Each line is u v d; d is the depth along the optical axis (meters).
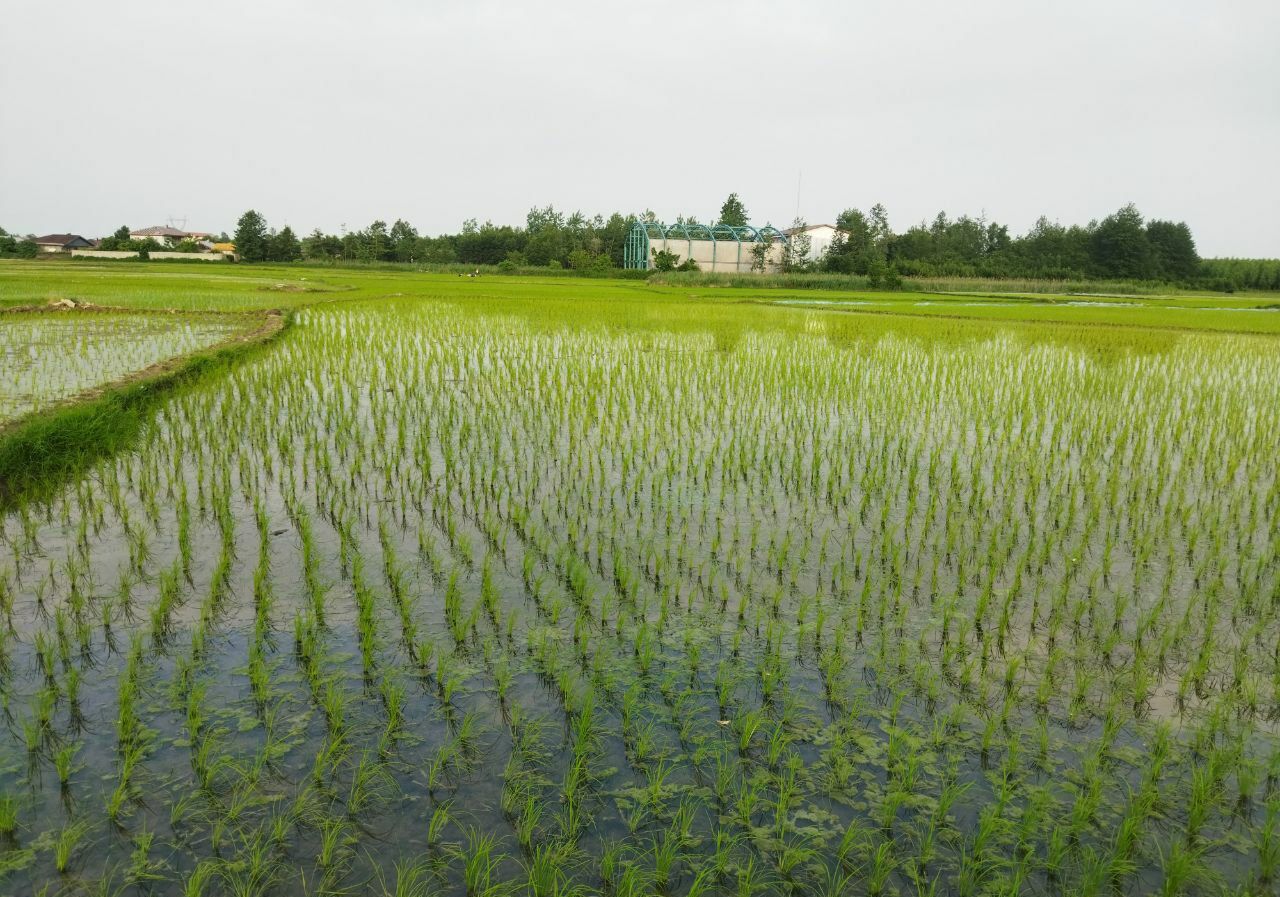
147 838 3.66
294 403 11.51
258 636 5.35
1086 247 86.44
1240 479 9.12
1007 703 4.61
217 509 7.32
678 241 77.88
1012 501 8.24
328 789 4.02
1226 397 13.38
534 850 3.70
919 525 7.64
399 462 9.13
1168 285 79.62
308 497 7.93
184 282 39.84
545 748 4.38
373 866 3.59
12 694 4.65
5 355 14.54
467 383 13.23
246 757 4.21
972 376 14.81
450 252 91.56
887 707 4.80
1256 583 6.19
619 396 12.34
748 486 8.62
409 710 4.65
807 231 84.00
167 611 5.60
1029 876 3.65
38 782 3.99
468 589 6.11
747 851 3.74
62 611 5.59
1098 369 16.14
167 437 9.77
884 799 4.08
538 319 23.39
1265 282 89.56
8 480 7.79
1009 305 37.53
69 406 9.82
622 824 3.89
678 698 4.85
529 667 5.12
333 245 85.12
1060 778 4.22
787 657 5.30
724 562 6.73
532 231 108.44
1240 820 3.97
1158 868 3.69
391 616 5.69
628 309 27.70
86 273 48.00
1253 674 5.17
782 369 14.82
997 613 5.94
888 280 57.59
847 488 8.60
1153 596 6.20
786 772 4.25
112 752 4.21
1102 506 8.16
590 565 6.58
